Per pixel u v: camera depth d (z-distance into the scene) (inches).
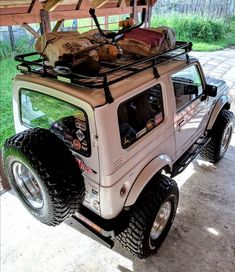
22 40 226.4
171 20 475.8
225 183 151.2
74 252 112.3
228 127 158.2
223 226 124.0
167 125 101.7
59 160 76.1
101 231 89.7
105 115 73.0
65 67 76.9
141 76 87.9
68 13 156.2
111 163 76.9
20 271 104.8
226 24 498.9
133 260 108.7
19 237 118.6
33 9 136.9
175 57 105.7
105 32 113.0
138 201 95.1
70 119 79.1
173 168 122.0
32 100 90.3
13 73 225.3
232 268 105.6
